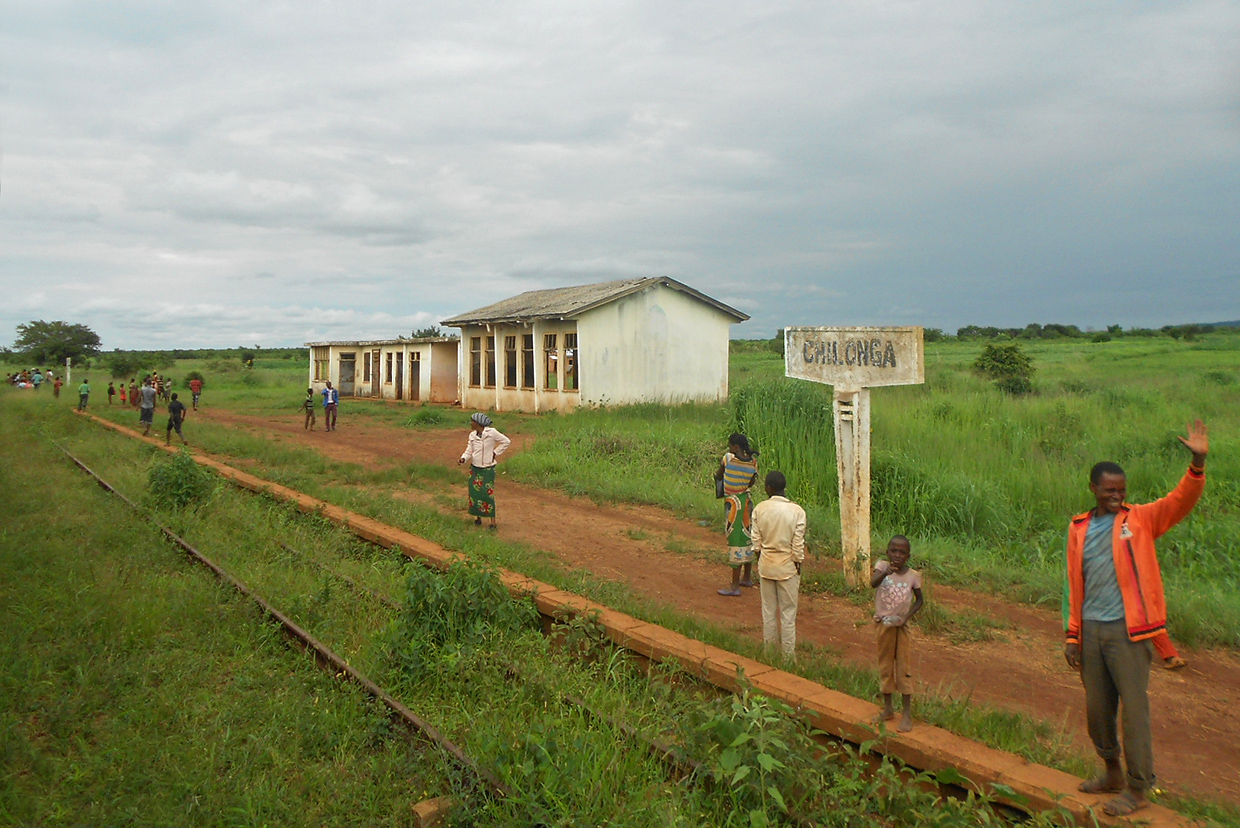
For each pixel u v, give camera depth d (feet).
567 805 13.50
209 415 99.76
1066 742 16.38
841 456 27.84
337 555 31.27
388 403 119.14
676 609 24.94
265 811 13.80
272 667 19.94
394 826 13.67
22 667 18.88
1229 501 36.70
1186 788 15.02
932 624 23.97
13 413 93.91
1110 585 13.19
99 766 14.90
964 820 12.09
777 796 12.35
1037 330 287.89
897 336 26.17
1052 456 44.80
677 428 64.23
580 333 84.23
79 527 33.99
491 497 36.24
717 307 92.84
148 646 20.83
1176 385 80.48
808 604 26.53
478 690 18.22
